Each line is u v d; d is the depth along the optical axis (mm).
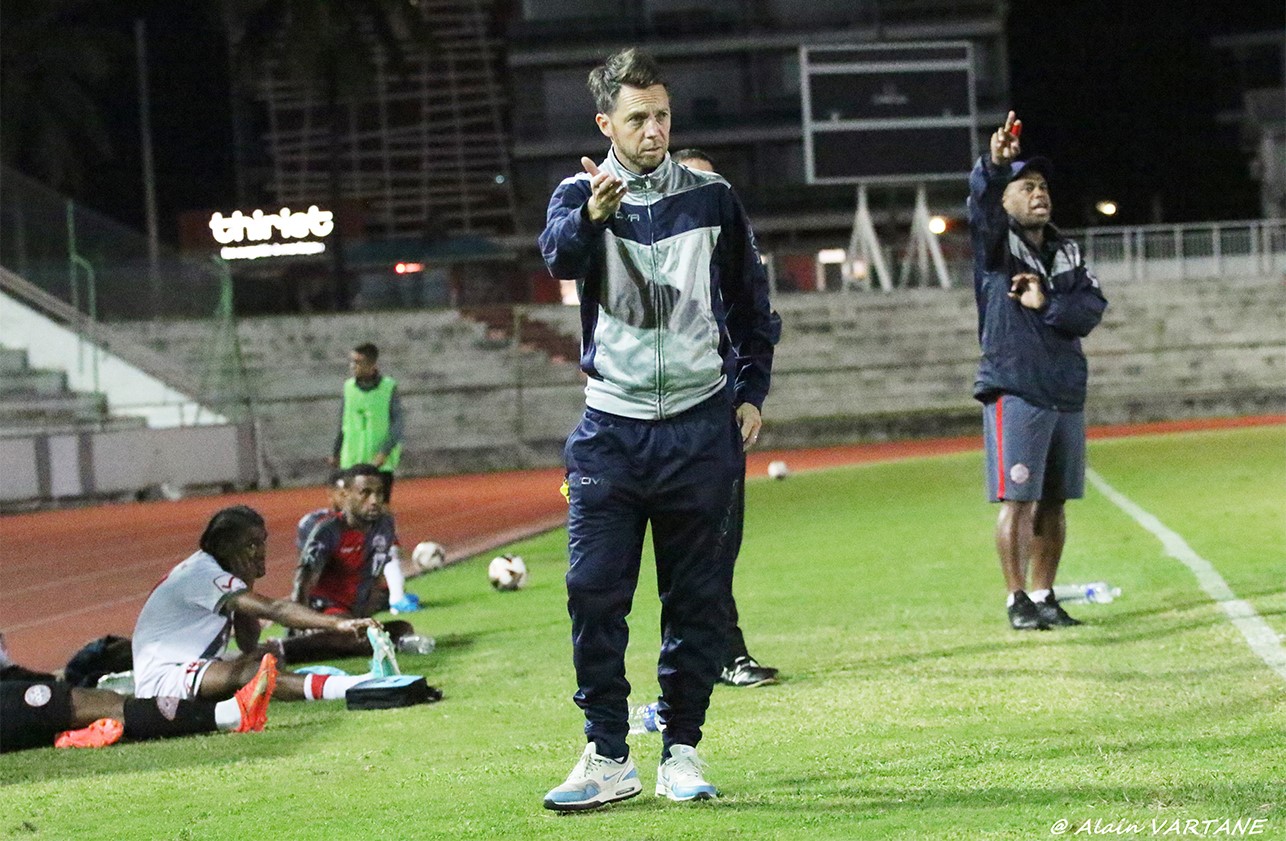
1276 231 48094
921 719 6781
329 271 57406
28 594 16250
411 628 10422
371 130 69125
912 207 66812
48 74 59312
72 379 34438
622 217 5293
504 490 29859
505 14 69000
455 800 5781
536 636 10656
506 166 69375
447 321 41875
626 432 5375
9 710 7617
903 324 44938
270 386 38812
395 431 15508
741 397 5648
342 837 5289
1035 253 9273
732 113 67688
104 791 6414
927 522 17188
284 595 14516
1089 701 6906
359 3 52688
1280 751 5582
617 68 5262
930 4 66625
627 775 5527
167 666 8109
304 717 8062
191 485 32875
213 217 56656
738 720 7059
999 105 67125
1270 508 15695
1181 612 9398
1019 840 4645
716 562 5516
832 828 4941
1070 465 9453
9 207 35188
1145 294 46531
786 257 61094
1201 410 39219
